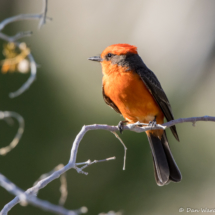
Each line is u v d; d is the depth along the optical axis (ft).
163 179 27.78
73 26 49.67
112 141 44.98
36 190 17.57
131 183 44.09
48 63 47.78
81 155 44.60
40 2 49.90
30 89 45.16
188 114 46.29
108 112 46.03
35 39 48.34
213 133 46.44
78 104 46.29
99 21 48.67
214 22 45.65
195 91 46.85
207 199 44.16
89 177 44.09
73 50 48.75
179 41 45.93
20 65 20.89
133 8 47.21
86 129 21.04
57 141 44.47
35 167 43.11
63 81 47.09
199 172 45.65
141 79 26.35
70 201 42.83
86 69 48.14
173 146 46.52
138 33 46.42
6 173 42.09
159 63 46.37
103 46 47.70
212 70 46.44
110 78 26.94
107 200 43.21
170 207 43.91
